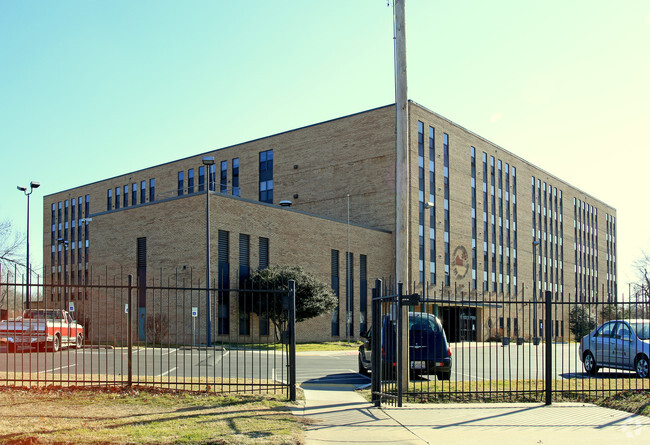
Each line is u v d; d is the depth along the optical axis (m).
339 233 40.38
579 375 16.88
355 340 39.97
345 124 46.78
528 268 60.91
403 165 13.38
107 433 7.60
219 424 8.27
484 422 9.14
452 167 49.84
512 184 59.59
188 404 9.79
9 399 9.97
